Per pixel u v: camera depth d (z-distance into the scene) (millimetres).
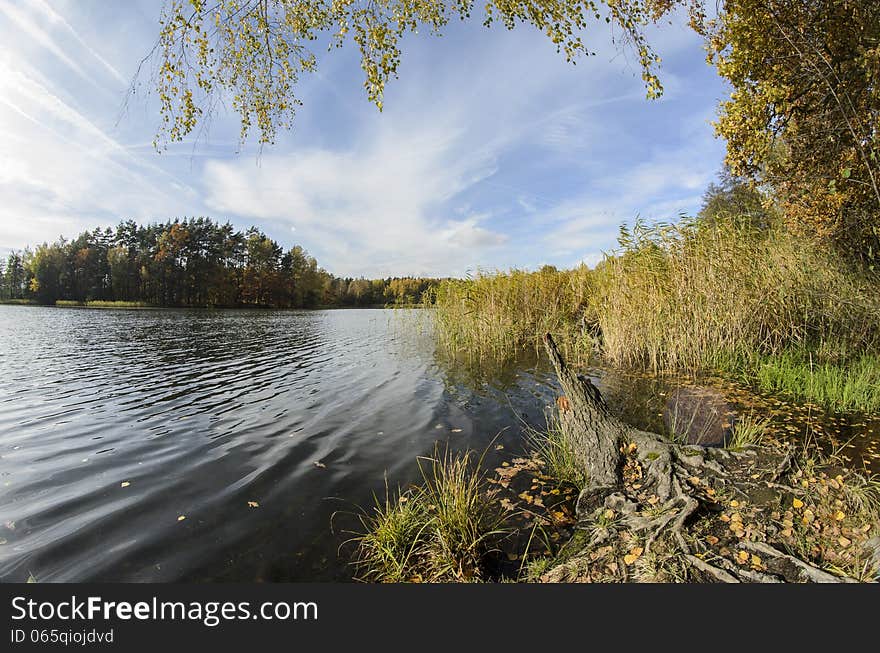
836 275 8125
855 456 4312
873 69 6520
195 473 4539
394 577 2908
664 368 8570
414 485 4184
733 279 8398
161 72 4621
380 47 4754
